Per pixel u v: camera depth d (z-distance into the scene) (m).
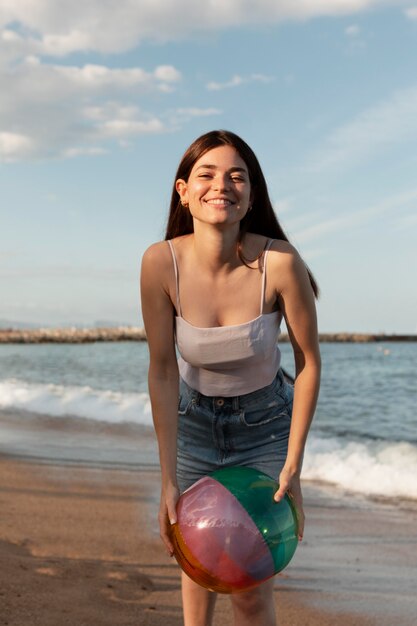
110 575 4.38
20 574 4.23
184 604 2.99
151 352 2.90
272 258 2.71
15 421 12.37
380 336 83.94
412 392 19.88
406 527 5.79
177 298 2.77
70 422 12.28
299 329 2.76
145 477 7.68
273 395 2.87
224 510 2.53
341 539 5.46
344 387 21.89
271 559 2.54
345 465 8.22
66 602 3.80
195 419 2.91
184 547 2.57
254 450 2.89
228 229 2.66
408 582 4.45
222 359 2.74
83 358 41.62
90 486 7.20
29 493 6.84
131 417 12.76
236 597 2.81
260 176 2.79
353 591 4.30
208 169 2.65
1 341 72.81
